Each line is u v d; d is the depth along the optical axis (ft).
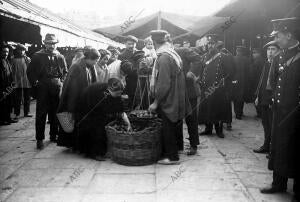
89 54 19.08
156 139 17.12
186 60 20.26
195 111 18.92
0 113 27.61
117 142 16.90
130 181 15.02
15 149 20.35
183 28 39.11
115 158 17.35
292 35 12.89
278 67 13.62
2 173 16.15
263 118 19.42
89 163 17.52
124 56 25.21
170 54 16.78
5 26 20.68
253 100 34.06
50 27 17.99
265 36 36.06
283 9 31.45
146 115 19.02
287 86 12.91
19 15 15.44
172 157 17.24
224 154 19.11
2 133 24.70
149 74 23.67
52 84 20.36
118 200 13.14
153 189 14.16
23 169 16.71
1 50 27.78
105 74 22.99
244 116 32.01
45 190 14.12
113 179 15.25
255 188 14.33
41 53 20.43
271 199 13.24
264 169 16.67
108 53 22.95
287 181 14.08
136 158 16.84
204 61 23.49
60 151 19.83
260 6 35.24
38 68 20.25
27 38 21.42
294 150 12.74
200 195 13.57
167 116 16.75
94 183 14.82
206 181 15.02
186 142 21.85
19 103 30.71
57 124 21.65
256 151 19.60
